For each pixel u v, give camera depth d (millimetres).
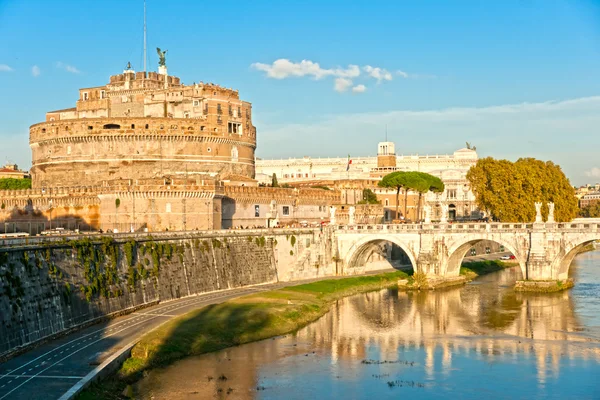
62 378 82938
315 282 167250
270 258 166750
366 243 182000
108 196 164000
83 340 100250
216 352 105625
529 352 108312
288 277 171250
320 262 179875
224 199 181250
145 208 161375
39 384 80750
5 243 94500
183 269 138625
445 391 90500
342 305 147250
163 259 133250
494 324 127500
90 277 111562
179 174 193000
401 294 161500
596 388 91812
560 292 158125
